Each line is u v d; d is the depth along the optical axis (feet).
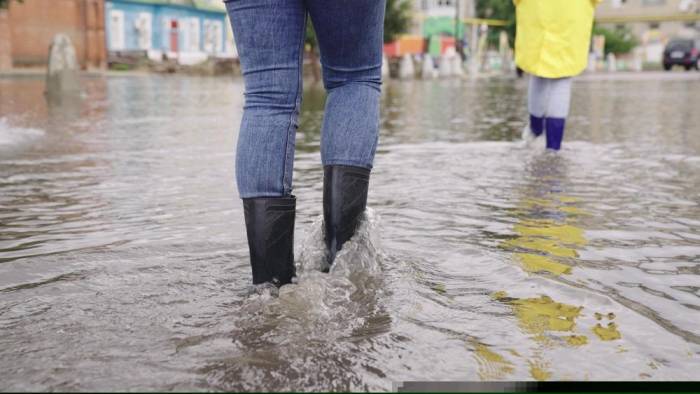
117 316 5.38
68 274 6.59
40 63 93.04
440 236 8.17
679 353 4.75
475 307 5.63
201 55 123.75
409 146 18.47
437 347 4.78
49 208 10.16
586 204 10.33
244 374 4.31
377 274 6.53
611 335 5.06
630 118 27.50
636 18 197.67
